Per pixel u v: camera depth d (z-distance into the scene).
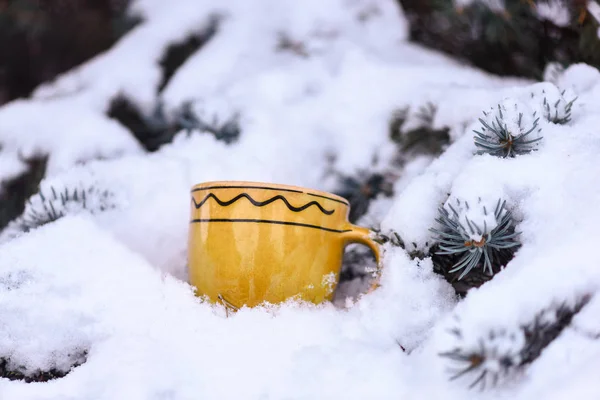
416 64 0.75
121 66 0.77
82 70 0.80
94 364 0.47
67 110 0.72
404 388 0.43
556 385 0.41
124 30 0.87
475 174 0.49
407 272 0.50
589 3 0.63
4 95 1.00
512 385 0.42
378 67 0.71
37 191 0.66
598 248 0.44
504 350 0.41
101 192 0.61
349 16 0.79
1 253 0.52
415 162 0.63
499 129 0.50
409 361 0.45
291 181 0.65
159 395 0.45
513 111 0.51
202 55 0.77
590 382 0.40
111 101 0.75
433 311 0.49
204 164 0.63
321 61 0.75
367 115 0.68
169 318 0.50
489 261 0.47
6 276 0.51
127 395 0.45
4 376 0.49
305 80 0.73
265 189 0.50
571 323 0.43
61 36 0.98
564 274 0.44
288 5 0.80
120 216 0.60
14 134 0.70
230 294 0.51
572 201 0.47
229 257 0.50
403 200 0.52
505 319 0.43
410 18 0.82
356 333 0.48
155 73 0.77
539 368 0.42
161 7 0.84
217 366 0.46
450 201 0.49
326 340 0.48
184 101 0.73
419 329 0.48
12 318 0.49
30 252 0.52
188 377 0.46
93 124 0.70
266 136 0.67
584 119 0.51
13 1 0.94
